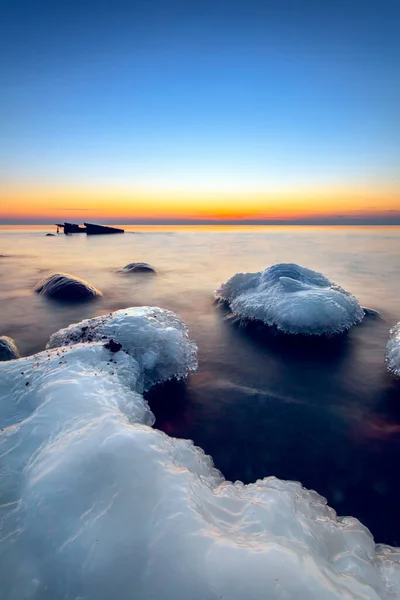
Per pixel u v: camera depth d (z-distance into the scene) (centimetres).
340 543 214
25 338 655
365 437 352
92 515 191
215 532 183
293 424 375
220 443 344
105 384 350
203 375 494
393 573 201
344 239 3192
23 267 1466
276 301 686
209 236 3691
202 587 157
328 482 295
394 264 1536
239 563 164
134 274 1270
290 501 231
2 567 175
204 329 693
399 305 857
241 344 612
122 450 228
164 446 250
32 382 348
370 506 271
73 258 1761
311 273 821
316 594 153
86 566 169
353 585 169
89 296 921
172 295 976
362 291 1012
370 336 638
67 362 388
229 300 834
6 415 308
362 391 447
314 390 450
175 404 415
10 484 226
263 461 319
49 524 190
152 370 447
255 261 1666
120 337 473
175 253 2014
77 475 213
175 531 180
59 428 270
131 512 192
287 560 166
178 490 205
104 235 3597
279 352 575
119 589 160
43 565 174
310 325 623
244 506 219
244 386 461
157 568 166
